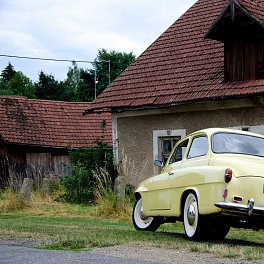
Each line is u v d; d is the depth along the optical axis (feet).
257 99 56.24
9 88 277.44
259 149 35.24
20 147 101.65
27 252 27.63
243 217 31.68
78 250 28.45
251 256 26.05
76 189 65.98
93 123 114.32
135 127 67.10
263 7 62.23
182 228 44.01
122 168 66.39
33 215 55.36
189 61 66.28
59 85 204.23
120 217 52.11
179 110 62.69
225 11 58.49
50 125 108.78
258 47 57.57
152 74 68.13
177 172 35.88
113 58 222.69
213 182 32.04
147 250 28.43
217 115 59.62
